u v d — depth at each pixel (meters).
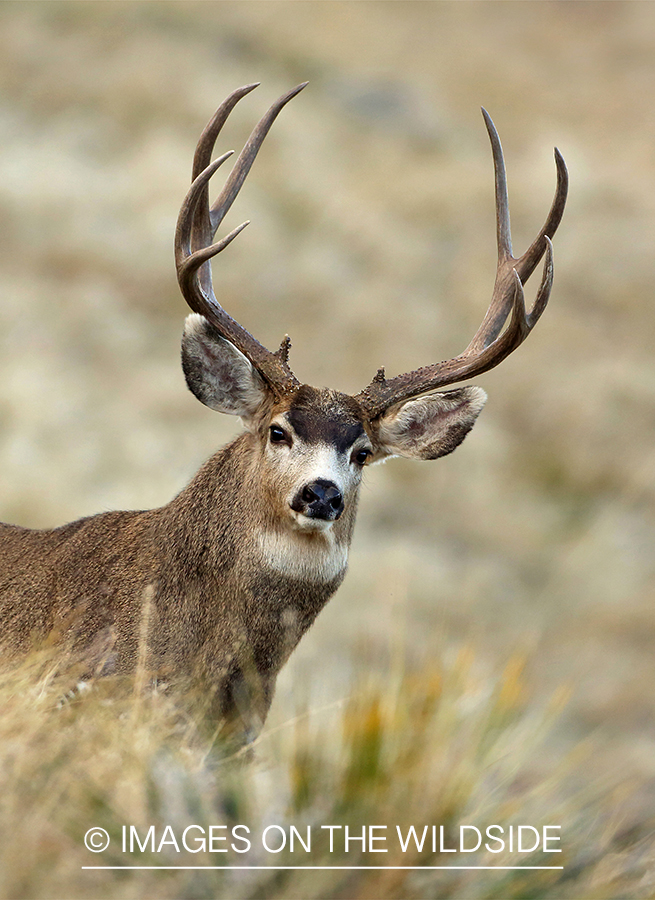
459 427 28.84
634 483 75.19
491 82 131.12
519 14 153.00
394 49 131.38
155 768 19.67
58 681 23.06
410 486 72.06
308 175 103.44
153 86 107.06
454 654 29.23
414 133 116.19
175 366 80.50
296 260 92.81
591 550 67.31
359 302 89.06
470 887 18.47
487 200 105.50
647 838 21.84
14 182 95.69
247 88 27.97
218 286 89.00
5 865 16.67
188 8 119.81
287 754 21.06
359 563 62.53
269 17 124.69
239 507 25.98
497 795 21.50
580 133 124.06
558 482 76.19
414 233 100.75
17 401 71.00
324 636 51.69
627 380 84.69
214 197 96.94
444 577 62.56
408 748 20.55
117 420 72.00
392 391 28.30
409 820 19.27
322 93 117.31
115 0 117.25
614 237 103.12
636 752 42.88
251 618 25.78
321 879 17.78
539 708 29.39
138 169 98.62
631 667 53.16
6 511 59.47
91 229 91.81
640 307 94.50
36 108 104.00
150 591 25.30
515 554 67.75
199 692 24.34
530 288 96.56
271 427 26.19
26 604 26.55
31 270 87.44
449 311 91.38
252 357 27.09
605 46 149.12
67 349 79.88
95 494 63.69
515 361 85.69
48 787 18.30
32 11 114.00
